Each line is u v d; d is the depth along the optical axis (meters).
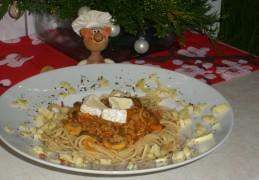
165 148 0.49
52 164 0.40
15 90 0.53
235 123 0.56
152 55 0.73
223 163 0.48
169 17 0.63
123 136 0.48
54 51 0.73
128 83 0.59
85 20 0.62
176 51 0.75
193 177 0.45
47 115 0.52
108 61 0.66
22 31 0.79
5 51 0.73
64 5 0.66
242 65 0.71
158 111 0.54
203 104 0.54
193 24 0.66
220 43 0.79
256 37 1.45
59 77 0.57
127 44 0.70
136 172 0.40
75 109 0.51
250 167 0.48
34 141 0.47
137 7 0.63
